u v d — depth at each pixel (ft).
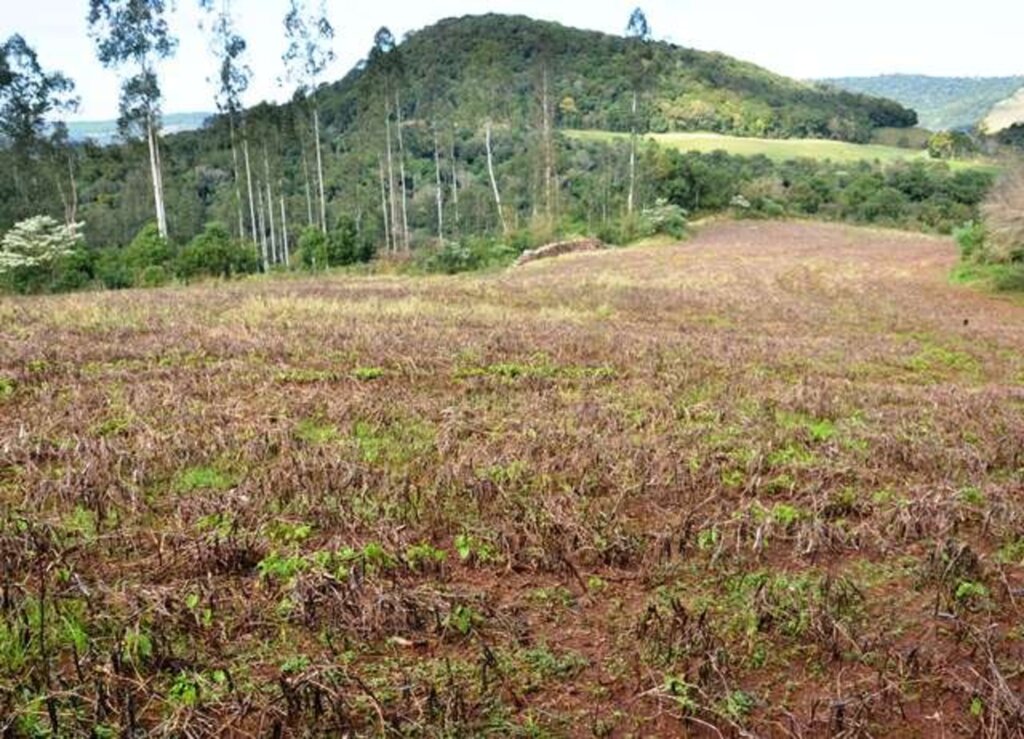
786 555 16.40
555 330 40.47
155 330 36.96
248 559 14.90
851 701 11.33
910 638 13.50
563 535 16.14
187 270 81.25
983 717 11.27
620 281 70.28
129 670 11.43
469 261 94.53
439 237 126.82
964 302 61.72
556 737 10.78
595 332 40.73
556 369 31.68
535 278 72.84
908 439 23.30
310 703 10.79
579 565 15.55
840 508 18.61
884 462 21.90
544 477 19.27
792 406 27.48
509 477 19.22
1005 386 33.55
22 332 35.58
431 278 77.30
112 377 27.86
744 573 15.37
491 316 45.73
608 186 136.87
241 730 10.37
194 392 26.07
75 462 19.20
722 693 11.60
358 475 18.72
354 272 91.81
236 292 57.00
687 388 29.55
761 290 66.95
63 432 21.56
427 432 22.88
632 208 128.67
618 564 15.61
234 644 12.44
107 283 76.23
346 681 11.41
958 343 44.29
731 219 137.28
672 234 115.96
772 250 100.99
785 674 12.35
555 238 112.68
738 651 12.78
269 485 17.89
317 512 16.79
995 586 15.29
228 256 84.53
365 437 22.38
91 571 14.40
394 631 12.97
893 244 107.86
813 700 11.73
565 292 60.49
